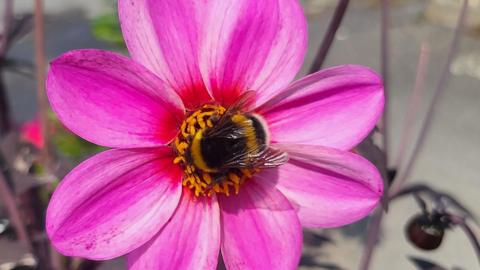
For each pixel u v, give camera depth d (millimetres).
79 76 195
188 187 218
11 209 284
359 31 709
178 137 215
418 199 271
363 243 440
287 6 209
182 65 211
